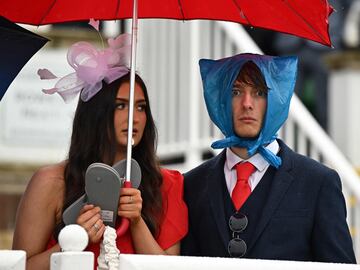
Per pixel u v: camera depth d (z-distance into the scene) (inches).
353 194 1055.0
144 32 1157.7
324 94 1493.6
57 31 1210.0
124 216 682.2
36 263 701.9
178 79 1126.4
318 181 722.2
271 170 729.6
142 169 732.0
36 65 1208.2
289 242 714.8
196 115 1114.1
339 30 1455.5
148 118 735.7
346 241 713.0
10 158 1205.7
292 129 1075.3
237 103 723.4
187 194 744.3
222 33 1110.4
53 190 719.1
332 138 1400.1
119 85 722.8
